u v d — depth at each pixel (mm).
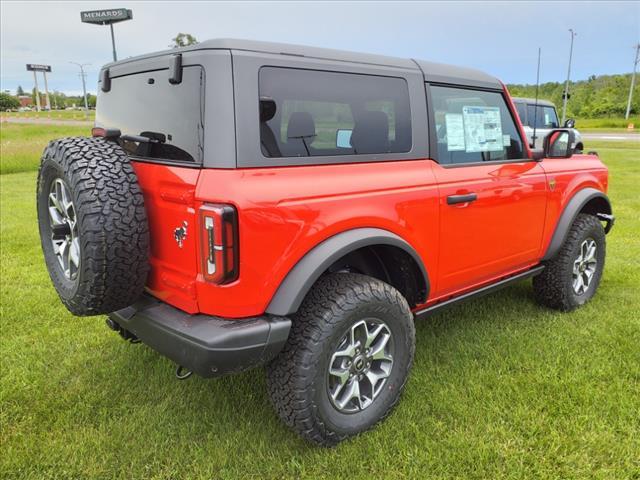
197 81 2207
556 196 3869
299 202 2277
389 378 2723
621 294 4574
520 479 2330
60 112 111062
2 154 17781
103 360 3480
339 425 2516
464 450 2486
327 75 2494
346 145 2576
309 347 2338
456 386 3074
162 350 2350
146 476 2418
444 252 3055
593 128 40969
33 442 2615
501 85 3506
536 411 2777
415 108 2896
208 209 2084
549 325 3922
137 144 2588
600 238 4332
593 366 3232
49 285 4961
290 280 2275
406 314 2697
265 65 2258
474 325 3951
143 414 2855
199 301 2240
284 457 2512
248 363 2209
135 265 2303
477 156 3312
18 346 3680
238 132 2145
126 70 2719
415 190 2799
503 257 3525
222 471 2410
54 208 2660
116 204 2223
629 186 10625
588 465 2387
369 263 2959
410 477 2340
